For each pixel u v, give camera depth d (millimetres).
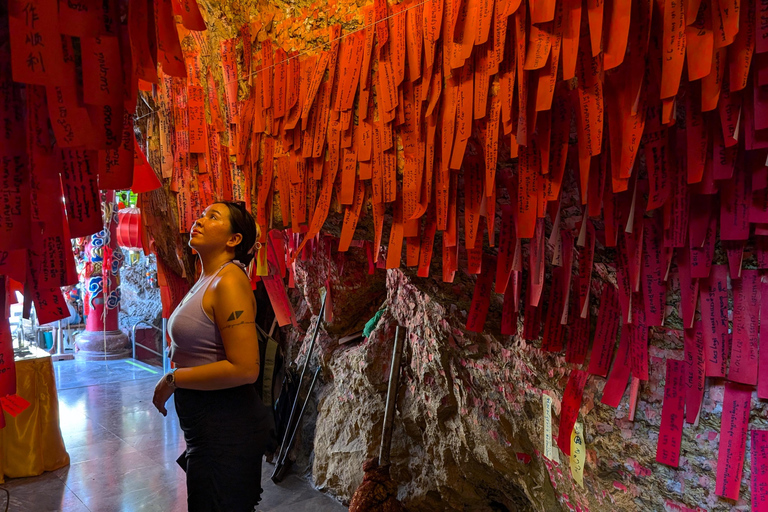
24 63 484
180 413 1284
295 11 1434
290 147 1470
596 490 1264
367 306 2926
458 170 1148
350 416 2617
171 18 692
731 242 909
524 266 1298
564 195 1115
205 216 1353
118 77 540
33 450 2971
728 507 961
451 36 1081
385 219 1416
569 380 1299
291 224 1510
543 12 880
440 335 1957
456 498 2143
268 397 1504
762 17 737
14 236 512
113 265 6188
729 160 846
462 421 1942
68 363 5832
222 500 1256
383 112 1223
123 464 3150
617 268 1102
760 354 897
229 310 1235
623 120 893
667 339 1049
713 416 978
